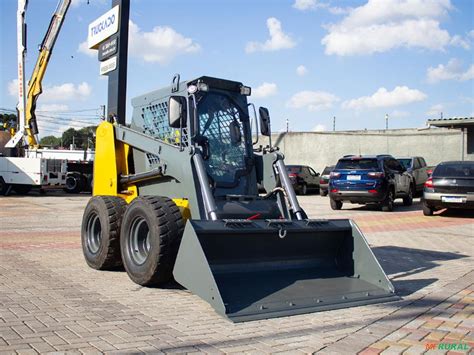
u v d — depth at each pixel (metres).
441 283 6.88
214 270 5.60
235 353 4.05
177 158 6.51
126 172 7.95
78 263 7.94
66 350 4.00
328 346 4.27
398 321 5.06
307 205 20.28
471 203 14.92
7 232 11.34
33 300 5.54
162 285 6.46
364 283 6.14
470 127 24.56
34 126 26.59
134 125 7.94
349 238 6.49
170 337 4.40
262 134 7.19
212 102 6.95
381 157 17.84
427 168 25.27
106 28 8.80
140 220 6.40
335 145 35.31
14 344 4.10
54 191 29.39
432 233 12.09
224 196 6.54
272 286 5.65
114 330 4.55
